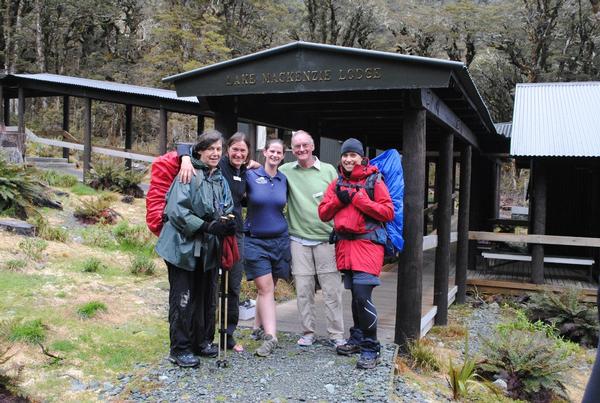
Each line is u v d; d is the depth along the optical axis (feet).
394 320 20.67
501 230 47.01
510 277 34.60
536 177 32.07
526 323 24.48
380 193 14.24
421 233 17.04
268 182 15.29
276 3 127.34
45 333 15.28
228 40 108.47
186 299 13.73
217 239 13.47
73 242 27.30
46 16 107.86
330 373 13.76
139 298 20.21
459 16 106.93
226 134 18.49
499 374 17.66
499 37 102.37
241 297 22.40
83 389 12.59
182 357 13.83
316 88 16.58
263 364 14.32
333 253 15.69
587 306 27.22
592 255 35.14
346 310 21.76
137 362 14.30
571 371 21.27
